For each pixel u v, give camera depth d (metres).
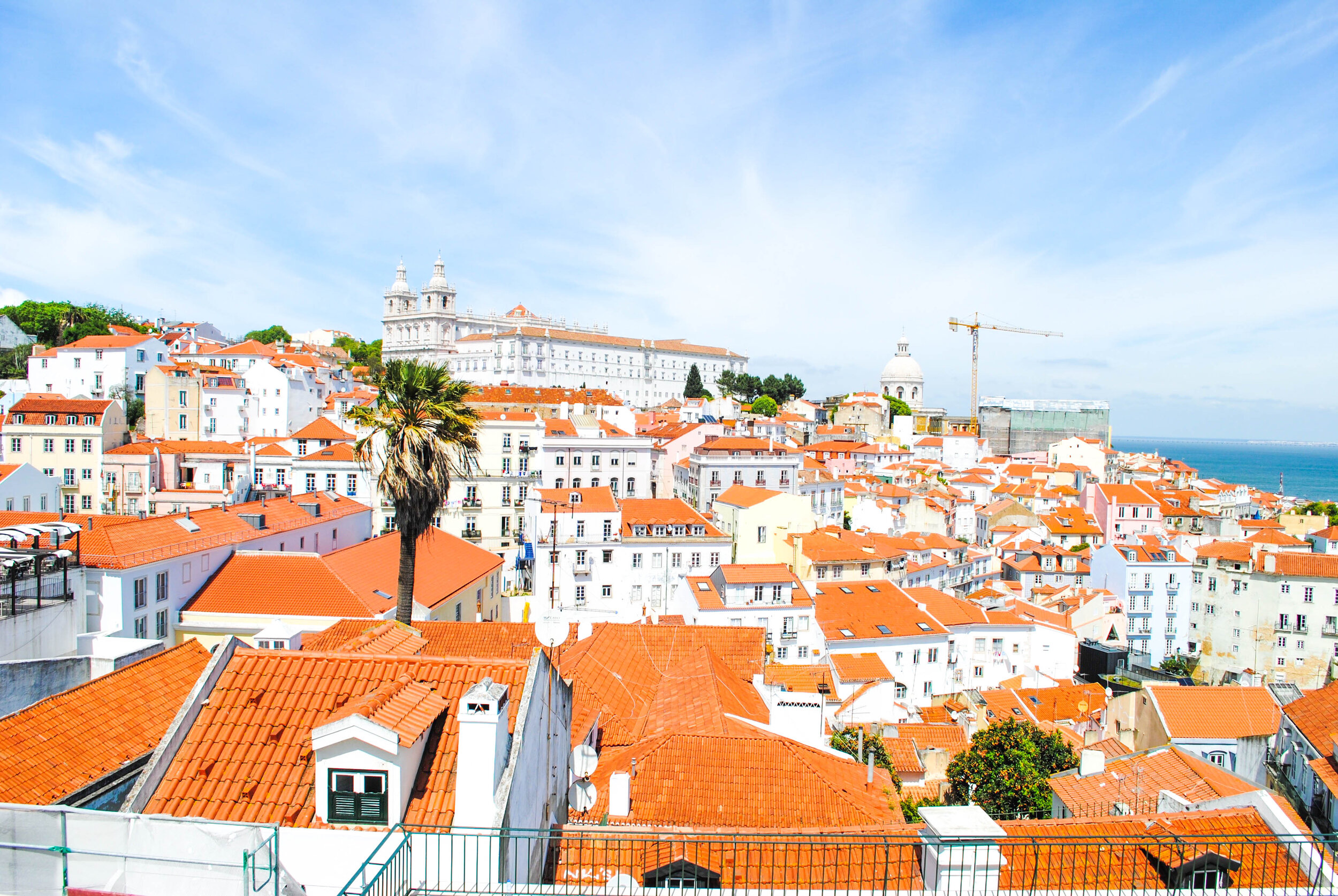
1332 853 17.62
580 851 16.19
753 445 125.94
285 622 45.03
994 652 80.12
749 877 18.52
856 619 76.38
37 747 18.08
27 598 33.72
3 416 105.94
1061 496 158.38
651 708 32.00
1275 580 89.94
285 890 12.73
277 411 136.25
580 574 88.12
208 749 15.14
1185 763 29.67
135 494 92.50
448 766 14.98
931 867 16.28
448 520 95.62
